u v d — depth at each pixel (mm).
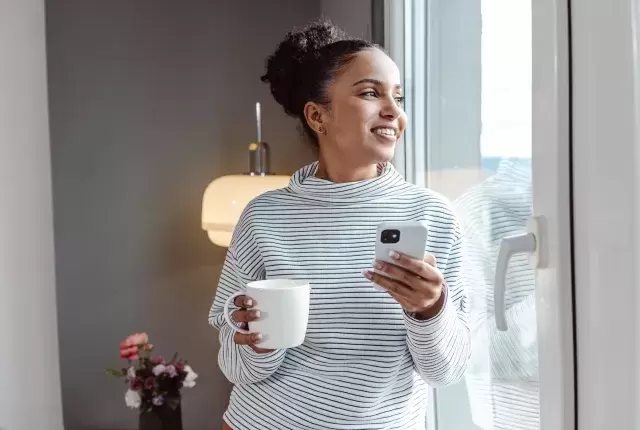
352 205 1230
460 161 1496
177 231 2537
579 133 877
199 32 2520
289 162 2578
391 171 1275
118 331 2521
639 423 777
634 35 756
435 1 1651
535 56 975
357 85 1204
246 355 1193
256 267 1274
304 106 1302
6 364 2363
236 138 2551
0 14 2328
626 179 776
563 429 914
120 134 2492
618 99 787
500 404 1279
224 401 2586
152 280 2533
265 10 2555
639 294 764
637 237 762
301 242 1230
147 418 2217
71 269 2488
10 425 2369
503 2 1251
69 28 2445
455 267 1206
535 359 1118
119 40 2477
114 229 2506
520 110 1177
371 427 1164
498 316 1000
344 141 1221
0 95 2334
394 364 1171
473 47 1410
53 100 2449
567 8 891
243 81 2547
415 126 1792
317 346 1189
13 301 2371
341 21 2330
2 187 2348
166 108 2516
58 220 2473
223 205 2174
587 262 866
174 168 2527
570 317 909
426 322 1073
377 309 1166
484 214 1352
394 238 1001
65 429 2506
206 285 2559
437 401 1638
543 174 951
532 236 968
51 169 2451
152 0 2492
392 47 1816
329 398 1166
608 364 826
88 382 2514
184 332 2557
